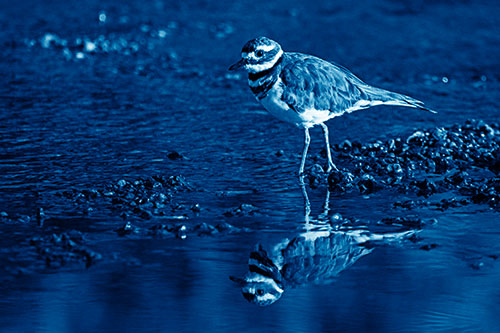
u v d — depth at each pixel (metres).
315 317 8.26
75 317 8.16
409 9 28.48
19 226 10.42
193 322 8.10
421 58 22.80
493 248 10.01
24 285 8.80
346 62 21.98
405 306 8.48
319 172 13.07
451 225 10.81
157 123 16.27
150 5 28.41
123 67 21.28
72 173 12.81
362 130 16.14
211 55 22.64
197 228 10.45
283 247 9.95
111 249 9.80
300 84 12.21
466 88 20.08
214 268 9.34
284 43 23.61
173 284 8.92
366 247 10.02
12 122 15.91
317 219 10.97
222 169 13.30
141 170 13.06
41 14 26.55
